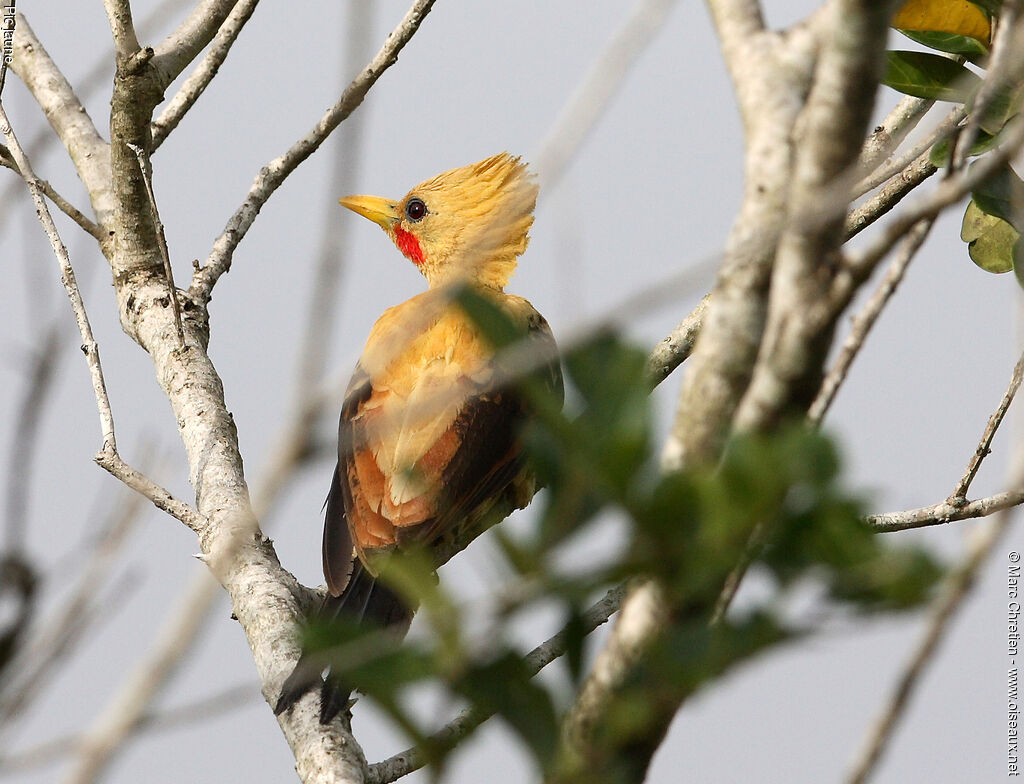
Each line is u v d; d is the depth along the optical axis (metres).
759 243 3.95
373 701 3.80
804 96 4.40
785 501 3.60
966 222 9.51
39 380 4.16
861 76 4.06
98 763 3.70
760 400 4.05
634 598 3.94
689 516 3.64
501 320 4.08
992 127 6.98
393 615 8.48
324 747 8.01
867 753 3.85
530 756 3.95
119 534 4.05
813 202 4.01
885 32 4.04
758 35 4.53
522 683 3.92
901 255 4.46
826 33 4.16
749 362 4.25
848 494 3.58
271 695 8.76
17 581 3.87
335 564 11.16
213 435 11.12
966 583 3.60
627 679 3.92
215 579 3.79
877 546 3.52
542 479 3.88
